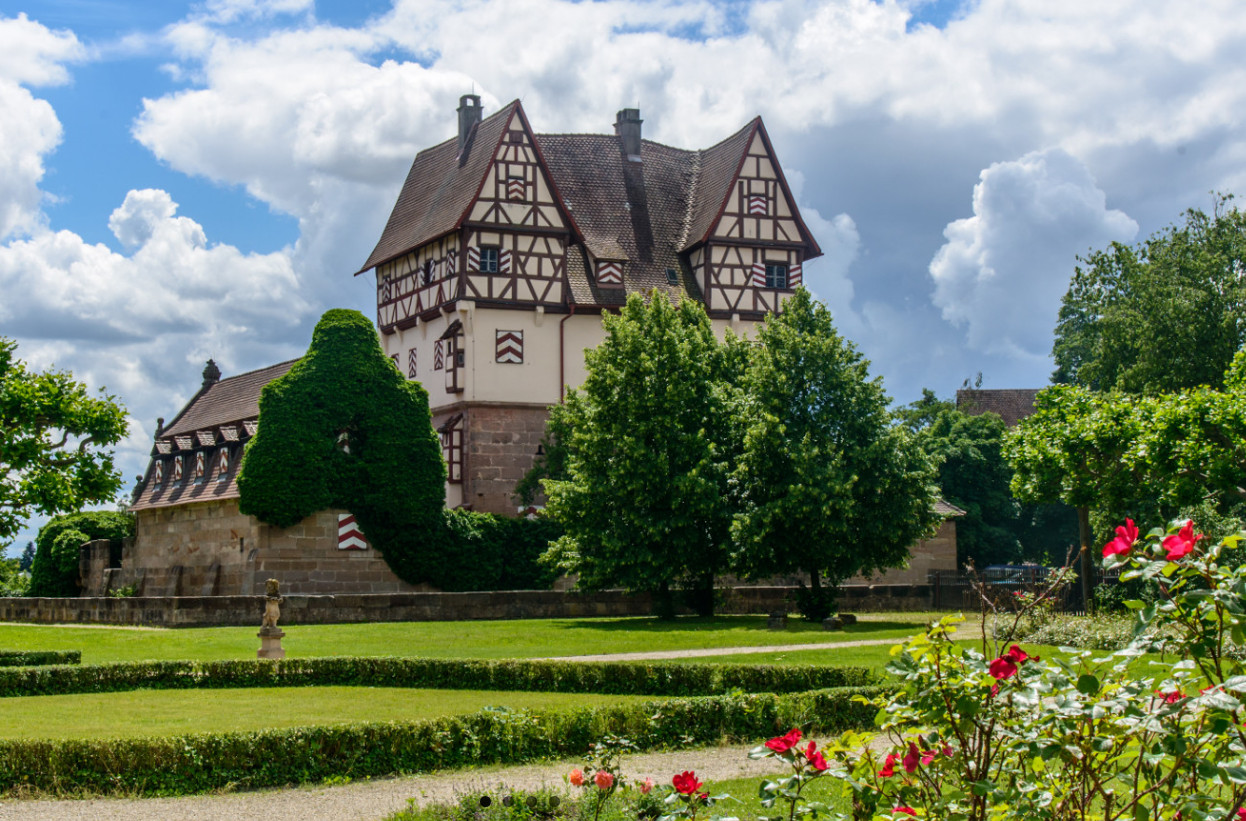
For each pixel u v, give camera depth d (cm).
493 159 5356
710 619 3975
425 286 5691
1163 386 5516
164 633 3309
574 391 4319
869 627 3578
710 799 759
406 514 4556
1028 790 681
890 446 3872
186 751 1354
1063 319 7662
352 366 4512
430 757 1465
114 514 6241
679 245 6041
